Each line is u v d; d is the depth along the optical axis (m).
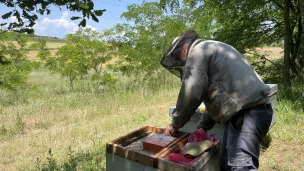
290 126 5.16
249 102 2.22
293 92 7.39
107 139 5.20
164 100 8.76
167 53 2.44
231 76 2.25
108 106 7.95
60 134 5.69
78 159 4.16
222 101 2.28
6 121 6.79
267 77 9.71
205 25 10.73
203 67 2.26
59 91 11.61
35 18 2.21
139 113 7.22
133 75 12.39
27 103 9.05
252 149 2.19
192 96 2.22
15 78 9.60
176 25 10.78
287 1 8.29
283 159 3.98
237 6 9.09
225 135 2.53
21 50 10.41
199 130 2.19
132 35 10.82
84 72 10.66
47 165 4.07
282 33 9.80
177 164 1.76
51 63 10.75
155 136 2.38
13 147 5.03
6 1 2.07
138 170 1.98
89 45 10.06
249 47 10.02
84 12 2.19
